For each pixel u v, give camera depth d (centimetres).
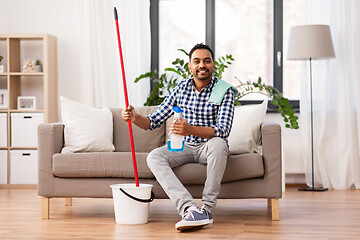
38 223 312
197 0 521
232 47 520
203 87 323
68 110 353
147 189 305
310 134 485
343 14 474
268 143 314
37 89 513
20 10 518
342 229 292
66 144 347
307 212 350
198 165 314
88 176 321
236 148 349
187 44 525
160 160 306
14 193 449
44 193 325
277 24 511
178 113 295
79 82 513
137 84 495
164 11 525
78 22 511
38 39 504
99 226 301
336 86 480
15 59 498
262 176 316
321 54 450
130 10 495
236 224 307
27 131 484
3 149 488
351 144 475
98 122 358
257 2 517
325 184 478
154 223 310
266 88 449
